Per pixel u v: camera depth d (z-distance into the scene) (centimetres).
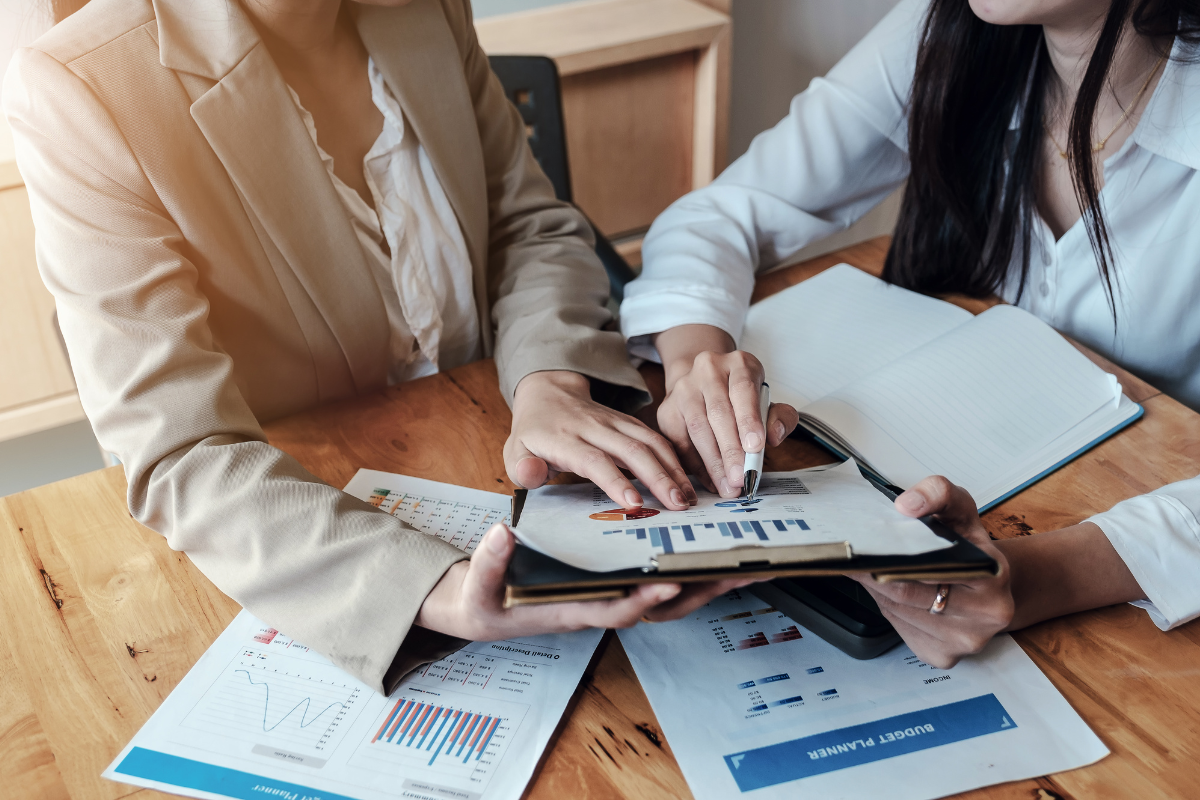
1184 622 63
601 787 53
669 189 237
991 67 98
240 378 94
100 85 74
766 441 75
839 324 100
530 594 46
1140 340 107
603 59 197
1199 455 79
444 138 100
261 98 82
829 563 47
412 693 59
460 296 111
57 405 179
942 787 52
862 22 261
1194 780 52
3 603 68
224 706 59
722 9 214
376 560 62
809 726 56
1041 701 58
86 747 56
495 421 88
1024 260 107
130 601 68
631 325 97
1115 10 83
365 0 83
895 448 79
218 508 66
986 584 55
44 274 76
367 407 90
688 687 59
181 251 82
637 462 68
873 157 121
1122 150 95
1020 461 78
